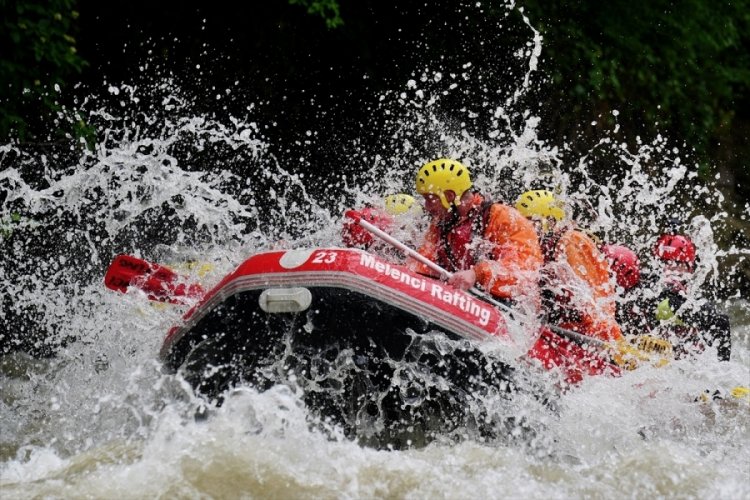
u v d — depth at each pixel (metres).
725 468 9.66
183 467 8.34
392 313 9.69
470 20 23.61
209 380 10.15
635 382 11.37
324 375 9.77
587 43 24.73
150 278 11.71
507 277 10.75
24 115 17.55
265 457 8.55
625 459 9.61
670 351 12.09
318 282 9.60
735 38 28.05
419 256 10.76
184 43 21.39
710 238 15.19
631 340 12.01
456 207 11.38
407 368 9.82
